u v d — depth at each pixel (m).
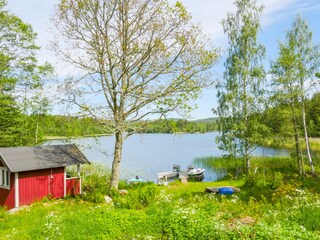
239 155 31.44
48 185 20.42
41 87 31.19
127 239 9.40
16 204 18.66
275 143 29.69
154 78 21.64
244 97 29.97
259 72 29.78
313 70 28.27
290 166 32.62
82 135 22.42
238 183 26.47
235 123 30.17
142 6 21.08
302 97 28.67
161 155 63.75
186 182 28.50
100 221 10.85
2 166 19.69
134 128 22.03
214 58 21.53
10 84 28.81
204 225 8.00
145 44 21.11
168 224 8.70
